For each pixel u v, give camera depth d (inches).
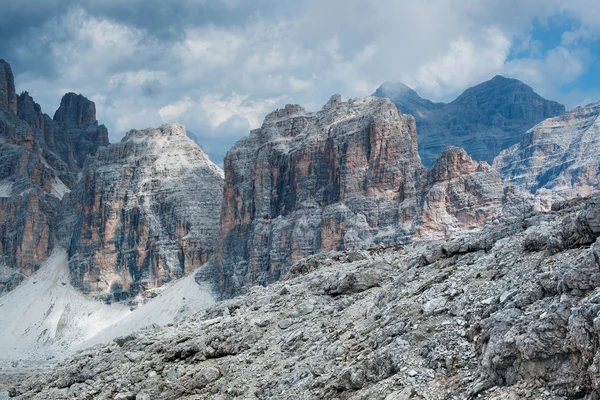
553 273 1391.5
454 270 1888.5
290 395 1622.8
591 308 1126.4
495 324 1332.4
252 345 2148.1
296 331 2089.1
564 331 1179.9
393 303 1859.0
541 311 1279.5
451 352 1397.6
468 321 1482.5
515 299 1397.6
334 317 2098.9
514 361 1224.2
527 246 1736.0
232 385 1887.3
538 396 1148.5
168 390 2005.4
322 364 1712.6
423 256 2161.7
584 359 1119.0
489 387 1239.5
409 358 1451.8
